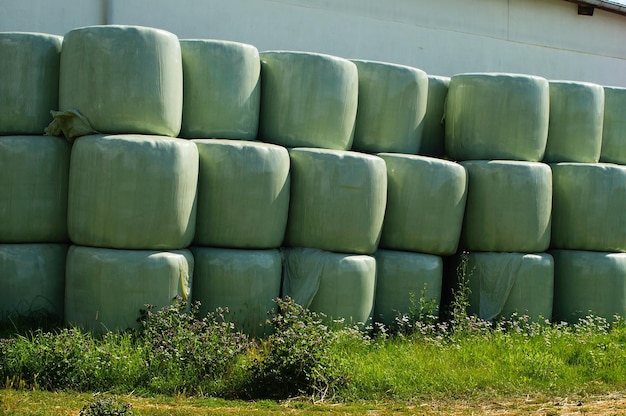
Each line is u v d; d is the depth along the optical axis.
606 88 10.06
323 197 8.15
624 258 9.57
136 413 5.70
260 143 8.03
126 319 7.37
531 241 9.09
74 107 7.65
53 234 7.91
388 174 8.68
